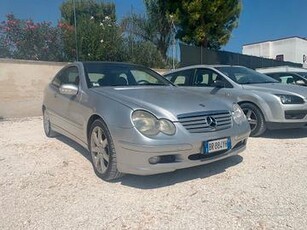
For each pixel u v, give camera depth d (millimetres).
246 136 4035
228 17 18078
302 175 3809
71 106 4660
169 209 3029
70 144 5617
